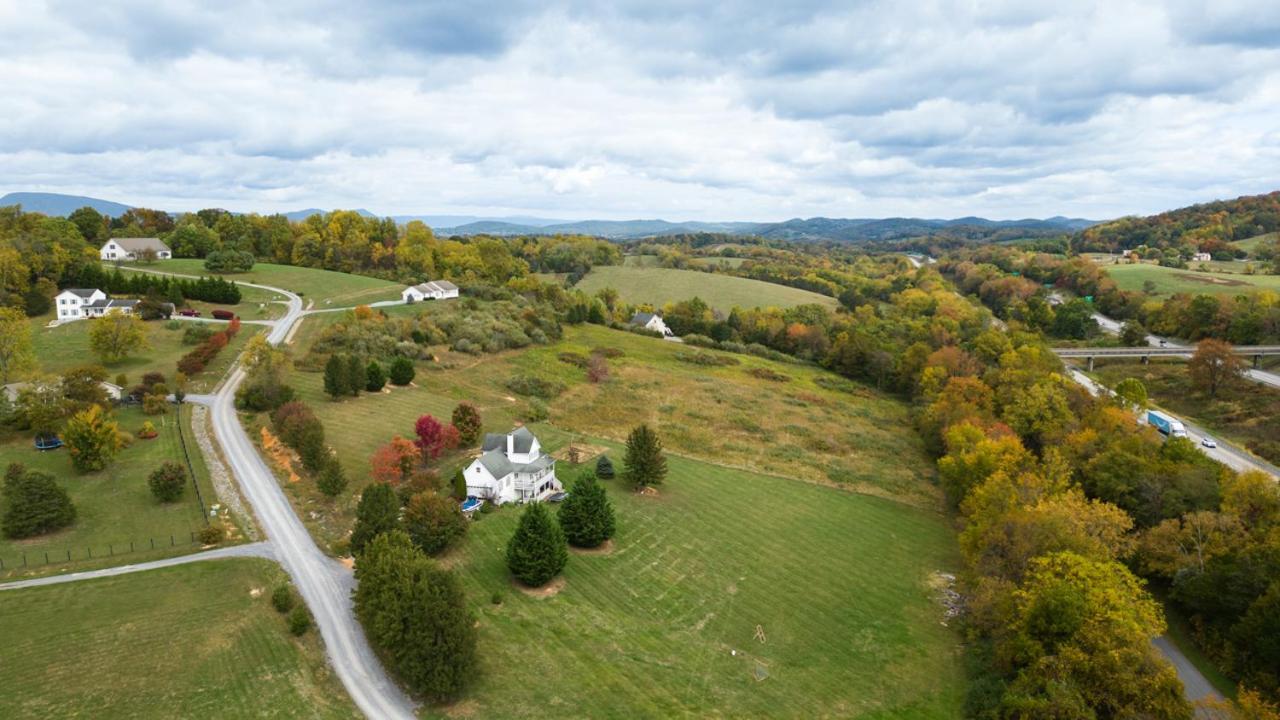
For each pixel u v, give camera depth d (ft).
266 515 221.87
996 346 478.59
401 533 186.70
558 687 163.32
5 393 257.14
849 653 193.67
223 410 299.99
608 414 377.09
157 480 219.61
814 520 276.21
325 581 190.60
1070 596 170.19
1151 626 172.76
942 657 193.47
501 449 273.95
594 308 590.55
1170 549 215.51
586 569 220.23
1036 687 163.84
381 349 396.98
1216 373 418.31
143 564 191.21
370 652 166.61
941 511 298.15
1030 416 331.16
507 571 209.87
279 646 164.55
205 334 382.01
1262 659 177.37
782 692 174.60
